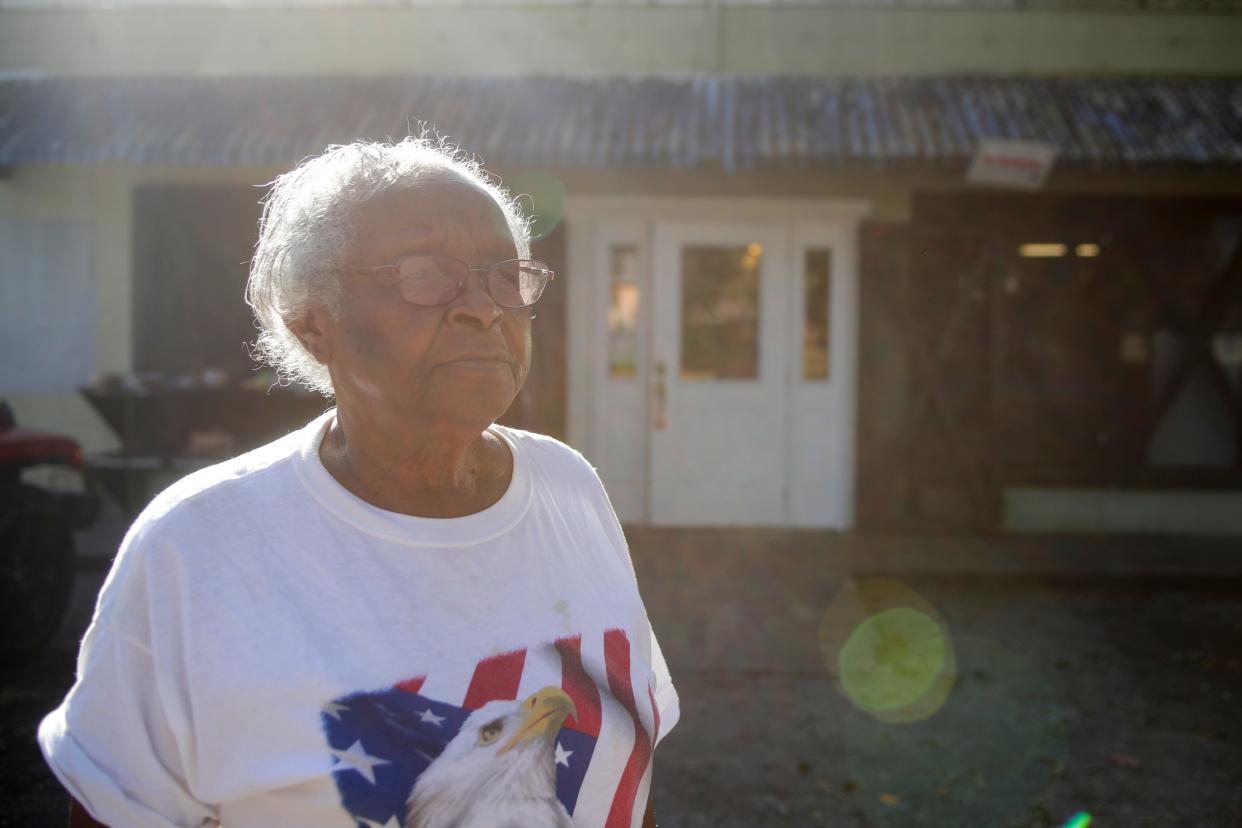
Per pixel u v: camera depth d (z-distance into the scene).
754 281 8.60
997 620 6.62
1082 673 5.63
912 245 8.40
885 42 8.77
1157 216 8.41
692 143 7.62
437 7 8.81
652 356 8.59
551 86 8.53
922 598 7.06
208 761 1.24
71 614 6.44
